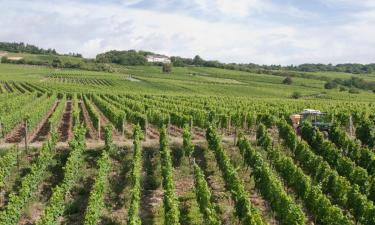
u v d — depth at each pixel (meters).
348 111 54.16
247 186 29.06
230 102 70.94
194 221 23.42
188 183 29.80
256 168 26.89
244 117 46.50
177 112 48.53
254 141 39.34
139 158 29.27
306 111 44.16
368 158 31.39
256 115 46.34
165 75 182.38
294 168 26.70
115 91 101.56
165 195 23.30
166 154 30.20
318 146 35.50
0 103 53.41
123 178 30.69
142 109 53.59
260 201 26.61
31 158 33.19
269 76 192.25
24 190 23.84
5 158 28.25
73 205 25.31
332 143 34.38
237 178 25.92
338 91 145.38
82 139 33.62
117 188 28.72
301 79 185.12
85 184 29.30
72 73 175.62
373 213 21.48
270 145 35.09
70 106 69.50
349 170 29.23
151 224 23.09
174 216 20.64
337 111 54.09
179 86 131.88
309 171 30.75
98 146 35.72
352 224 20.45
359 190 26.31
